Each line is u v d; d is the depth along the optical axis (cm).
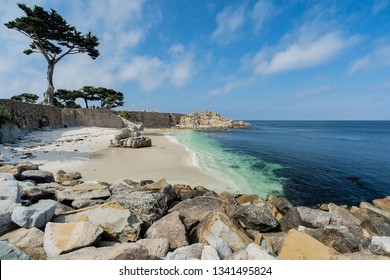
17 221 536
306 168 2156
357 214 1022
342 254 536
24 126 3272
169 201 1038
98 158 2033
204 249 516
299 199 1379
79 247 495
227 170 1925
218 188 1425
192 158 2305
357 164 2380
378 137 6538
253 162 2367
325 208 1167
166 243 564
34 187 779
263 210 766
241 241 617
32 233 521
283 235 699
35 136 3114
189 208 884
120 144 2805
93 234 530
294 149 3453
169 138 4456
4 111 2441
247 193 1392
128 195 816
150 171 1688
